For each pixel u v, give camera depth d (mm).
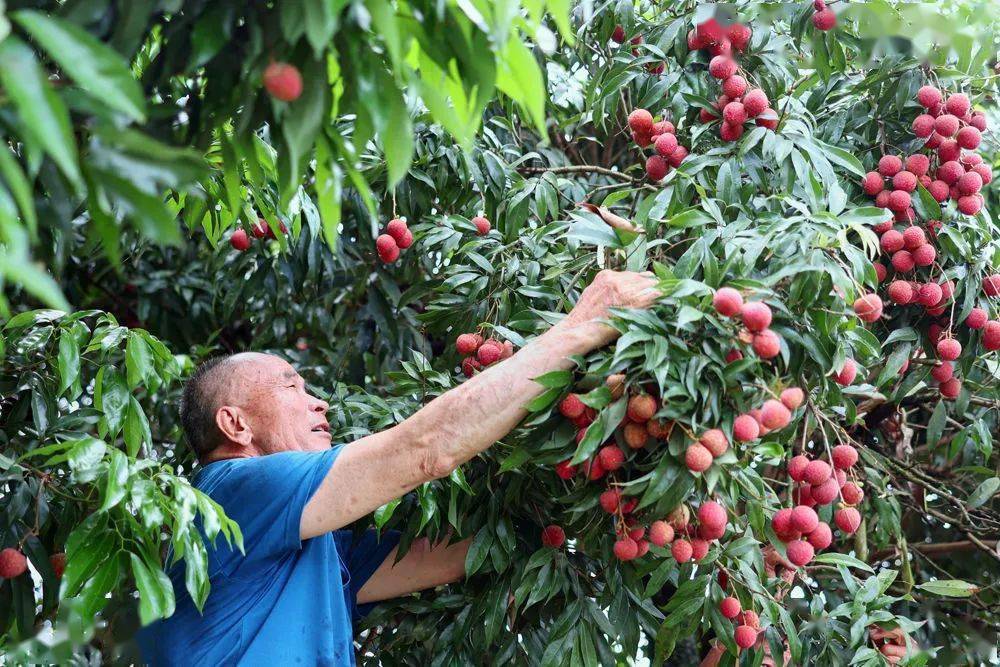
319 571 2434
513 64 1524
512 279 2754
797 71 3018
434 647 2758
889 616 2510
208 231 2578
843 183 2730
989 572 3406
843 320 2146
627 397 2045
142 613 1891
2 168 1136
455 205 3115
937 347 2609
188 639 2389
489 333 2695
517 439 2408
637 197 2873
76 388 2318
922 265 2570
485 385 2170
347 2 1430
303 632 2367
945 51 2740
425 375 2811
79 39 1193
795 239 2172
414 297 3012
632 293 2133
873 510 3188
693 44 2762
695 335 2037
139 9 1441
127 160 1357
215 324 3947
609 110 3018
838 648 2676
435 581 2777
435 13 1508
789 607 2898
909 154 2707
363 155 2979
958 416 3092
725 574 2521
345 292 3627
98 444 1993
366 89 1493
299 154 1462
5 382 2486
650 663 3117
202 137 1645
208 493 2418
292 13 1372
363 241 3137
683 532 2215
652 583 2461
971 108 2770
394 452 2232
